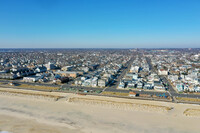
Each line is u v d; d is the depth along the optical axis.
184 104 104.12
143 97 117.94
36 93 128.88
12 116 89.69
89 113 93.00
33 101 113.00
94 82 153.12
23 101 113.12
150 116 88.50
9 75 186.62
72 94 127.19
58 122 82.62
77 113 93.00
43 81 170.00
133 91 134.88
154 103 105.88
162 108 97.06
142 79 174.00
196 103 105.88
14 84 155.88
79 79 170.38
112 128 76.50
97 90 137.25
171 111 94.12
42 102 110.94
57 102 110.62
